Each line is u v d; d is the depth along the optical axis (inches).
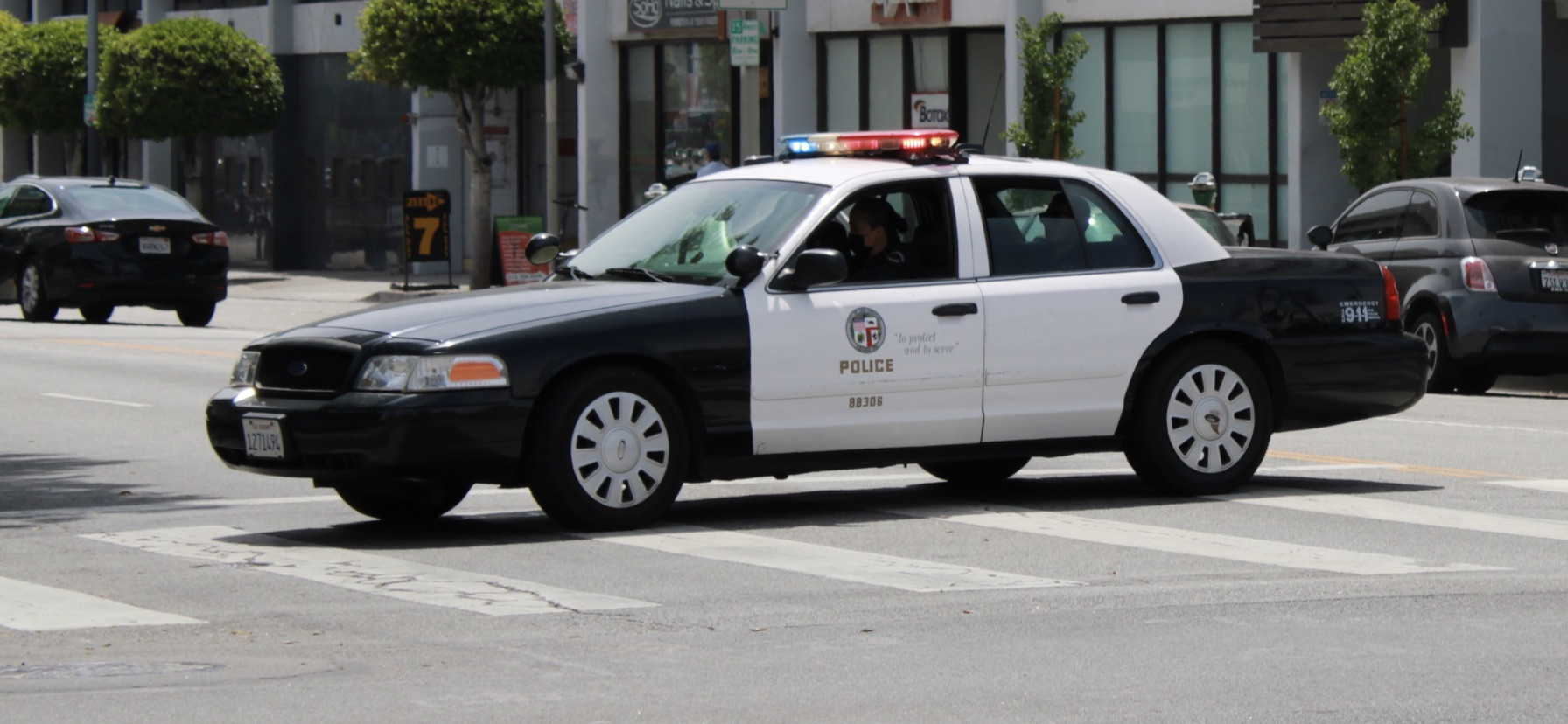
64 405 928.9
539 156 2235.5
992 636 414.9
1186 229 614.5
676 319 543.5
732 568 493.4
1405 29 1307.8
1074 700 359.6
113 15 2741.1
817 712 350.9
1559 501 610.2
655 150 2006.6
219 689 367.6
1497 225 1005.2
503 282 1772.9
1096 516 581.0
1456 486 644.7
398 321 538.6
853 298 563.8
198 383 1025.5
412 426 515.8
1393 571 490.0
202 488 665.6
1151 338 598.9
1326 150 1487.5
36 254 1432.1
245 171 2500.0
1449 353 1000.2
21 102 2554.1
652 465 547.2
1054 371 586.2
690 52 1969.7
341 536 554.3
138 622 429.7
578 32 2021.4
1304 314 619.5
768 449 556.4
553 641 410.0
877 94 1809.8
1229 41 1550.2
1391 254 1038.4
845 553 516.4
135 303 1425.9
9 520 589.6
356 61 2043.6
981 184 589.9
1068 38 1608.0
